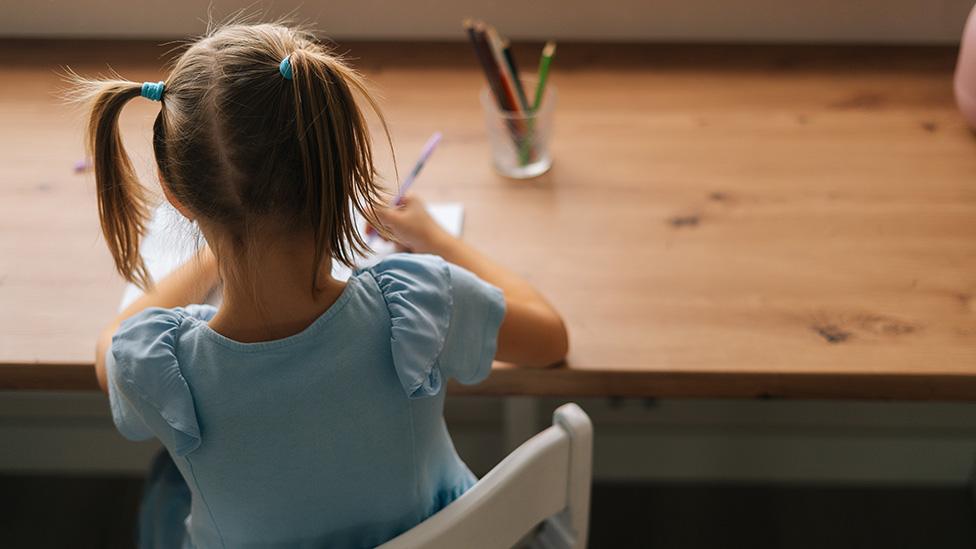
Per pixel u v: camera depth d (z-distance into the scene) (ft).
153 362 2.52
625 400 5.75
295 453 2.60
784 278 3.75
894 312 3.60
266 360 2.53
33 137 4.45
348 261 2.60
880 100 4.64
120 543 5.62
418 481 2.85
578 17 5.03
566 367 3.43
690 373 3.41
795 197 4.11
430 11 5.03
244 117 2.31
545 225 4.00
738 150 4.36
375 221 2.71
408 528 2.93
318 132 2.31
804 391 3.45
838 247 3.87
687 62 4.93
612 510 5.86
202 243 3.32
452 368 2.91
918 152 4.32
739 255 3.85
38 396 5.67
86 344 3.48
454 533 2.47
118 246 2.95
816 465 5.95
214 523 2.81
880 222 3.98
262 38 2.36
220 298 3.46
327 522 2.77
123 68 4.88
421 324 2.62
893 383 3.41
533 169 4.25
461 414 5.79
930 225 3.96
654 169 4.27
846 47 5.00
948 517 5.77
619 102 4.67
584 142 4.44
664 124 4.53
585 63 4.94
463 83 4.80
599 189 4.17
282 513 2.72
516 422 4.69
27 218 4.02
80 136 4.44
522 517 2.70
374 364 2.61
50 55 4.97
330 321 2.56
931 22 4.94
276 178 2.37
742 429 5.83
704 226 3.98
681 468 6.03
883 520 5.76
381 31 5.11
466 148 4.39
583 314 3.62
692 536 5.70
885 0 4.88
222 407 2.53
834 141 4.40
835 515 5.80
